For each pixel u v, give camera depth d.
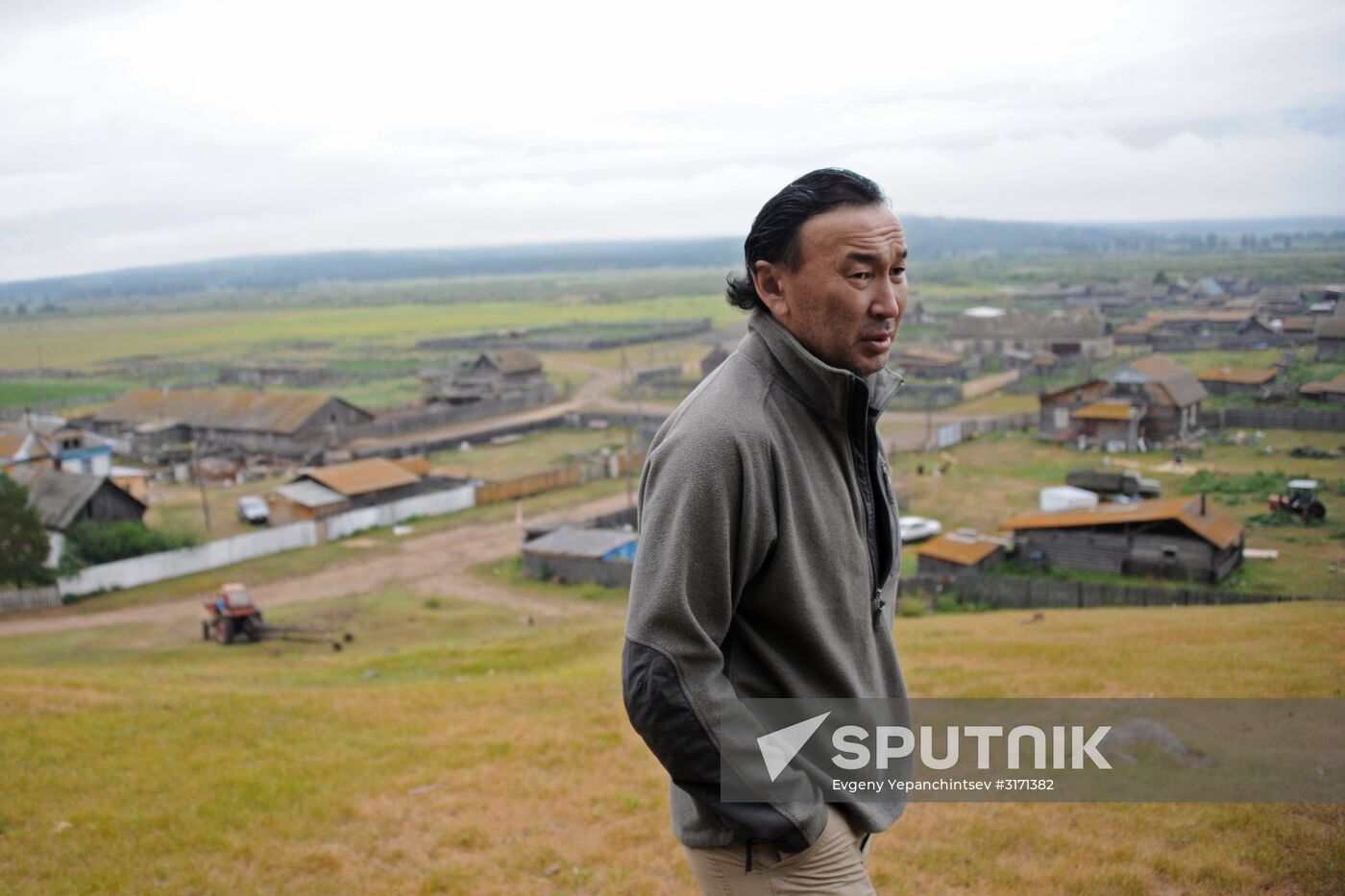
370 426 73.00
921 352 88.12
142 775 9.34
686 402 2.49
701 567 2.27
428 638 30.77
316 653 29.03
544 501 52.84
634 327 160.00
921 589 30.48
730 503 2.28
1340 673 8.76
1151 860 5.37
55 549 39.62
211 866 6.84
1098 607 27.22
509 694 13.55
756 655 2.43
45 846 7.41
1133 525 31.06
